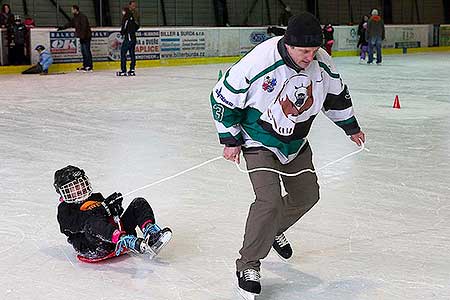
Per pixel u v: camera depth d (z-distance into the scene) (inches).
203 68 892.0
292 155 148.8
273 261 171.0
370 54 966.4
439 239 188.4
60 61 854.5
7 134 363.3
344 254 176.1
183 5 1118.4
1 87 633.6
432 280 159.0
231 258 174.1
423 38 1302.9
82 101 518.0
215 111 142.4
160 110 466.0
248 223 142.6
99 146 328.2
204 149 320.8
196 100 527.8
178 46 959.0
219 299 148.9
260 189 142.2
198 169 277.4
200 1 1136.8
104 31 890.1
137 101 519.5
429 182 254.4
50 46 842.8
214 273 163.8
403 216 210.4
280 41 137.9
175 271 165.0
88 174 267.4
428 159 296.8
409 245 183.3
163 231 157.6
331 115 154.4
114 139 348.2
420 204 224.1
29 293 152.3
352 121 154.2
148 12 1085.1
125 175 266.2
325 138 348.2
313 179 154.2
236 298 149.4
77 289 154.3
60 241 187.6
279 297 149.3
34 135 360.2
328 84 146.1
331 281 158.2
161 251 178.9
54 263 170.4
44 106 486.9
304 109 143.3
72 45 865.5
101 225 161.2
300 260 171.6
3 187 247.6
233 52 1031.0
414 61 1025.5
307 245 183.0
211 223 203.9
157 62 934.4
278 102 140.4
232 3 1166.3
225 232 195.3
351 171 271.7
